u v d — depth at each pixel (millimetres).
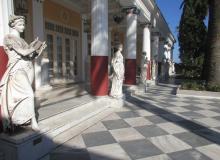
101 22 7277
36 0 8000
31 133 3637
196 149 4266
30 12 8023
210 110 7445
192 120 6180
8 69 3641
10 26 3699
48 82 8742
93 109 6406
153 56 17469
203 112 7141
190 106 8055
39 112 5449
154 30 17141
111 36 17609
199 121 6086
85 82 12062
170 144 4484
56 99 7070
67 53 11523
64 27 11070
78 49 12547
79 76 12711
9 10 3840
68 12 11359
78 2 11328
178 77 23297
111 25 16359
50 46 10023
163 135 4977
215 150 4227
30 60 3838
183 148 4301
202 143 4551
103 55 7426
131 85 10703
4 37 3635
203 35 24594
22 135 3541
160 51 21141
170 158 3887
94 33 7363
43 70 8422
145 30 13977
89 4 11641
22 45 3678
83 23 12742
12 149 3410
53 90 8625
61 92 8320
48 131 4270
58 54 10719
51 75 10211
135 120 6117
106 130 5266
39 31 8219
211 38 11031
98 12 7238
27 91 3684
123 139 4723
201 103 8664
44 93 7738
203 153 4094
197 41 24844
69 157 3895
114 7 11531
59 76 10875
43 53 8570
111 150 4184
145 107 7723
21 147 3404
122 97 7770
